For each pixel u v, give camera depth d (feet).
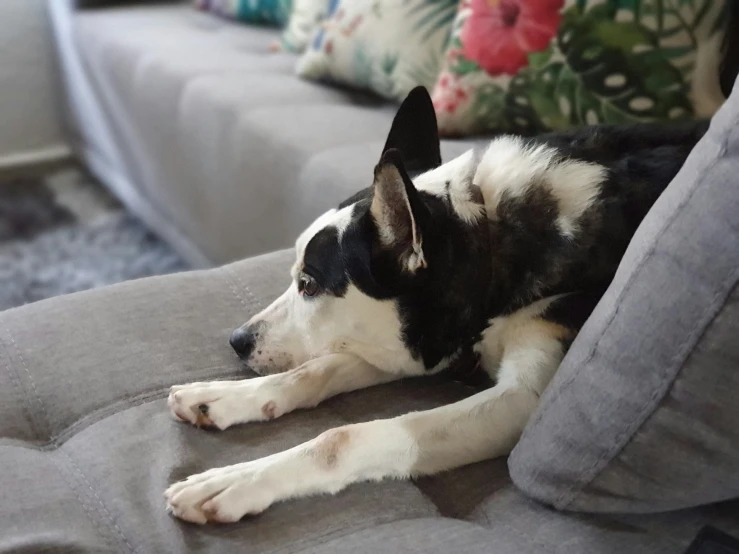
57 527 2.62
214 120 6.81
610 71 5.22
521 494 2.94
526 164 3.70
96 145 9.71
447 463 3.08
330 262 3.59
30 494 2.74
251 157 6.34
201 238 7.72
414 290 3.47
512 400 3.21
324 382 3.44
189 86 7.17
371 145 5.77
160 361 3.48
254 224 6.61
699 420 2.38
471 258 3.47
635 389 2.47
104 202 9.51
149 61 7.79
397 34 6.35
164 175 8.01
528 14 5.37
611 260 3.42
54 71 10.36
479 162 3.83
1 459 2.88
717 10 5.10
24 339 3.49
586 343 2.68
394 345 3.59
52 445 3.13
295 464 2.86
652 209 2.68
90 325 3.61
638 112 5.24
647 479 2.56
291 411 3.34
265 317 3.76
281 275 4.24
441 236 3.42
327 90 7.07
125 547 2.62
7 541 2.51
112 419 3.14
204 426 3.14
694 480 2.50
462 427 3.11
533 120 5.55
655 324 2.41
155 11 9.55
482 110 5.67
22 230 8.68
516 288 3.51
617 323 2.55
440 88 5.85
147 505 2.76
